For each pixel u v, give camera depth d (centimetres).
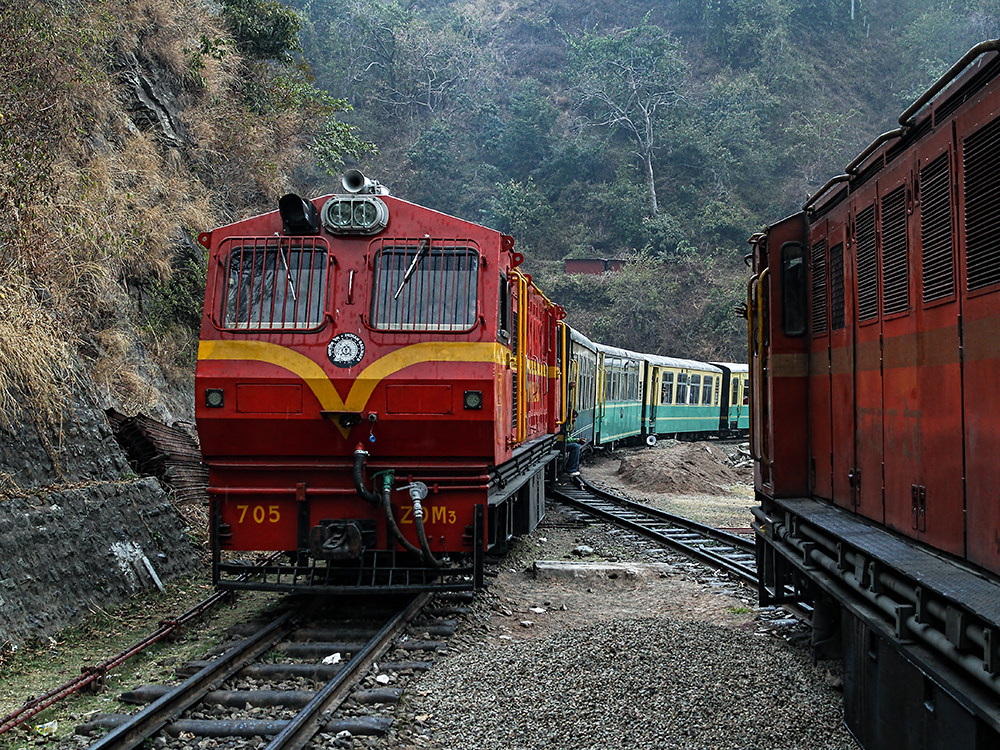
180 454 1115
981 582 397
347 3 7038
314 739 510
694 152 6825
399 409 744
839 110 7188
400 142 6700
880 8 8138
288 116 2112
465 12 8788
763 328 796
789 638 733
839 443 661
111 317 1252
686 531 1369
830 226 686
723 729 526
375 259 772
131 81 1603
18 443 801
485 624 779
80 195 1156
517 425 975
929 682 418
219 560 768
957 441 436
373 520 762
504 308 860
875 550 489
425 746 511
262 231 784
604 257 6325
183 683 572
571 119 7281
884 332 550
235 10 2111
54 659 670
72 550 781
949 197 445
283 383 745
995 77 392
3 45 1131
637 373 2916
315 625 755
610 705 561
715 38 7800
